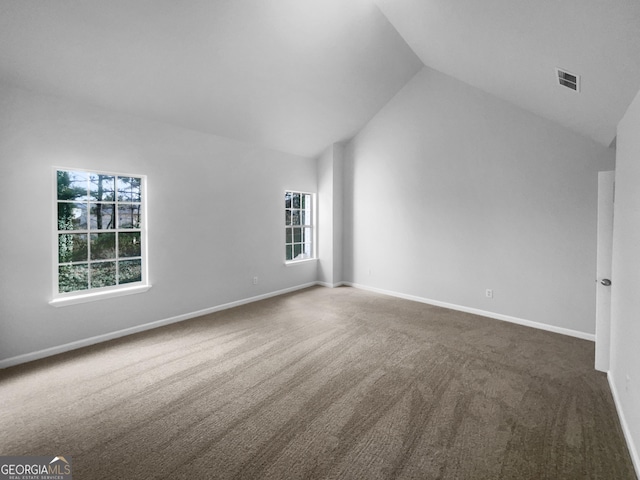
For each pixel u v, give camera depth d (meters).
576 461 1.78
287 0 3.04
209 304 4.52
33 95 2.95
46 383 2.60
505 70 3.10
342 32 3.64
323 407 2.29
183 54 3.15
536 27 2.01
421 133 5.03
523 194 4.05
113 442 1.92
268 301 5.16
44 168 3.03
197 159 4.29
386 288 5.66
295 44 3.54
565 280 3.78
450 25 2.89
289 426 2.08
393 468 1.72
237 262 4.88
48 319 3.11
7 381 2.63
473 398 2.41
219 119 4.23
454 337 3.66
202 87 3.62
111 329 3.55
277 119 4.68
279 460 1.78
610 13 1.47
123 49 2.89
